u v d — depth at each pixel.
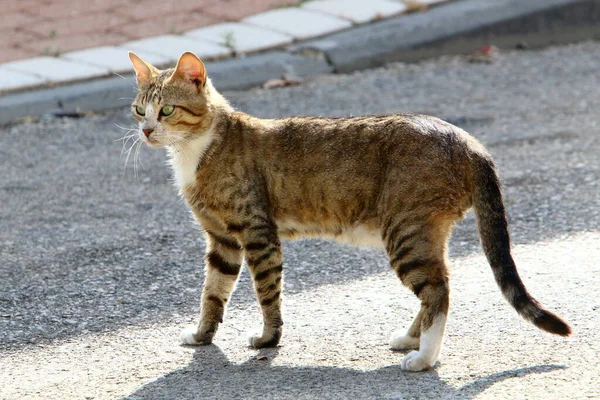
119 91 15.18
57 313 8.93
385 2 18.19
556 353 7.68
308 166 8.19
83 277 9.76
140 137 8.69
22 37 16.78
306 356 7.96
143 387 7.44
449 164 7.65
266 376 7.57
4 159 13.34
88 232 10.97
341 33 17.12
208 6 18.19
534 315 7.41
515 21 17.66
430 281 7.66
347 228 8.20
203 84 8.52
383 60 16.81
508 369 7.45
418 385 7.27
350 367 7.70
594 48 17.66
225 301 8.54
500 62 16.94
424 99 15.15
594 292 8.84
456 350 7.88
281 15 17.75
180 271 9.88
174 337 8.45
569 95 15.23
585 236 10.23
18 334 8.49
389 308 8.84
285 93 15.45
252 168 8.31
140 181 12.56
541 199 11.37
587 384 7.08
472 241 10.42
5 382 7.58
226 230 8.45
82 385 7.50
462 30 17.33
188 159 8.48
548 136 13.49
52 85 15.21
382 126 7.98
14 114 14.60
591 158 12.61
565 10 17.92
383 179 7.83
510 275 7.54
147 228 11.07
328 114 14.46
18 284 9.60
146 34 16.94
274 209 8.36
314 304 8.98
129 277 9.74
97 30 17.11
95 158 13.38
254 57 16.30
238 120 8.52
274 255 8.26
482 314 8.55
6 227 11.16
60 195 12.13
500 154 12.89
